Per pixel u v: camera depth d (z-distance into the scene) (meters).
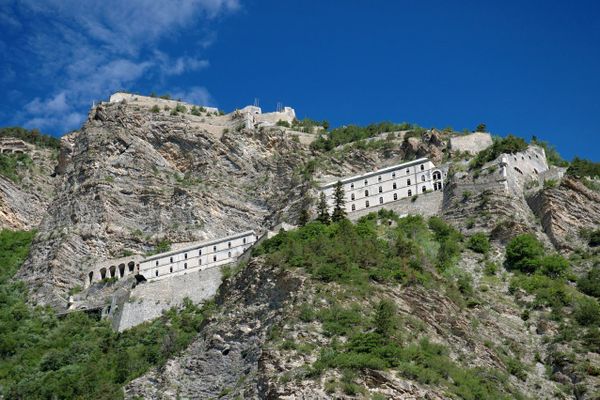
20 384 162.62
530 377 138.88
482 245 175.88
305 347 128.50
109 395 146.25
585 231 179.38
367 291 143.25
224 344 146.38
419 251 166.25
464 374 129.12
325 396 116.69
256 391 124.94
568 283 165.38
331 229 180.75
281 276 150.12
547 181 194.62
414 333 136.62
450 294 151.25
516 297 160.50
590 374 136.88
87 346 176.75
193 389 141.38
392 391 117.56
